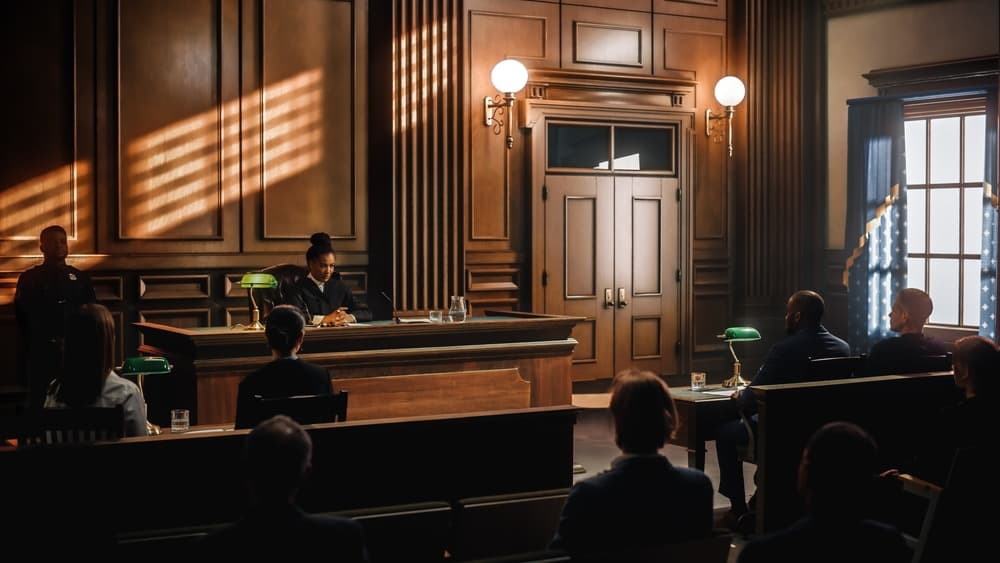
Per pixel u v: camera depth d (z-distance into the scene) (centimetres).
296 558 197
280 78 733
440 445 319
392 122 761
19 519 270
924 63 824
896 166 829
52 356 596
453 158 787
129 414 338
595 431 713
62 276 600
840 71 891
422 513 265
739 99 847
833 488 201
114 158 674
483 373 603
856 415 395
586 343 849
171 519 287
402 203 767
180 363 536
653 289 877
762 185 916
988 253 764
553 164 838
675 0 885
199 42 702
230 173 715
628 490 236
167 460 285
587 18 847
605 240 855
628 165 868
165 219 692
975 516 315
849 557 200
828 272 909
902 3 840
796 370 466
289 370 375
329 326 564
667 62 883
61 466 273
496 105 798
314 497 302
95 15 665
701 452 487
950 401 419
